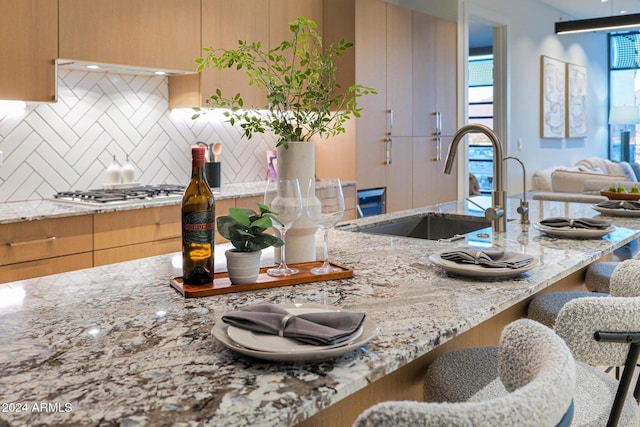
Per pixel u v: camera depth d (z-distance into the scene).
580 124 9.05
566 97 8.59
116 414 0.79
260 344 0.97
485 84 9.62
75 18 3.09
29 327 1.16
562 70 8.41
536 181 6.78
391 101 4.84
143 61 3.40
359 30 4.45
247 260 1.43
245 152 4.57
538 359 0.86
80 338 1.09
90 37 3.15
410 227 2.96
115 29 3.26
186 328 1.15
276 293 1.41
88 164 3.61
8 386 0.88
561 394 0.74
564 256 1.88
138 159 3.87
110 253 3.06
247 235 1.44
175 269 1.70
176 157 4.09
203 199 1.41
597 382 1.41
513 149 7.19
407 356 1.01
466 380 1.35
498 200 2.39
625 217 2.84
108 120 3.69
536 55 7.66
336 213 1.57
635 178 8.52
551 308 1.91
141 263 1.80
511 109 7.08
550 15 8.00
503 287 1.46
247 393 0.85
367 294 1.40
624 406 1.31
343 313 1.07
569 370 0.79
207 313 1.25
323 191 1.57
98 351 1.02
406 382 1.47
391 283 1.51
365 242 2.14
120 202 3.16
